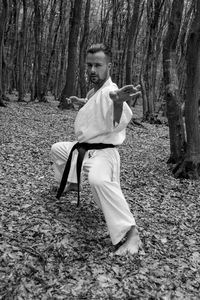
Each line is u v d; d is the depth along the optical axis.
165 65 7.56
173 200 5.52
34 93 22.44
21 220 3.97
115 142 3.77
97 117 3.64
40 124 11.80
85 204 4.65
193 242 4.05
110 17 31.16
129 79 16.30
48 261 3.26
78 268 3.22
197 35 6.58
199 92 6.89
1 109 14.46
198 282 3.24
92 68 3.64
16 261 3.18
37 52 21.28
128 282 3.11
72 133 10.77
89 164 3.69
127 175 6.69
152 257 3.57
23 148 7.88
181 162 7.07
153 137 12.57
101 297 2.87
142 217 4.59
